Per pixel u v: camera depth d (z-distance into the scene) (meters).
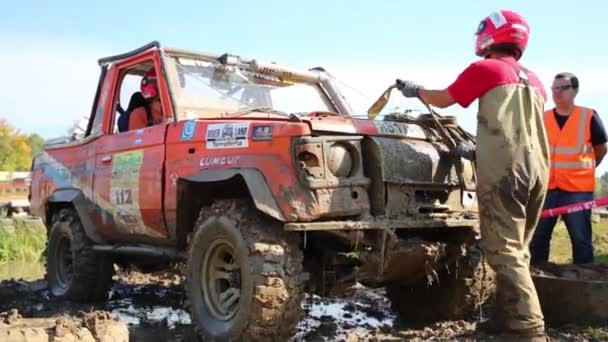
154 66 5.57
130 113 5.82
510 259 3.93
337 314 5.62
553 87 6.12
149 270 6.79
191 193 4.84
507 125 3.97
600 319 4.48
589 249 5.98
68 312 5.79
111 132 5.93
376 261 4.11
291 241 4.09
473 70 4.09
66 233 6.29
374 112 4.84
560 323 4.67
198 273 4.51
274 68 5.90
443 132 4.62
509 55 4.32
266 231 4.11
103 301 6.30
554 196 6.07
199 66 5.51
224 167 4.43
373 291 6.75
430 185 4.39
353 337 4.64
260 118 4.64
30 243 11.29
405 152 4.31
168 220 4.99
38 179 6.86
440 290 4.94
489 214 4.00
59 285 6.53
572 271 5.28
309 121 4.11
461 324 4.76
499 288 3.99
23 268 9.87
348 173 4.15
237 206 4.30
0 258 10.84
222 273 4.46
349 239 4.07
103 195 5.75
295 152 4.04
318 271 4.38
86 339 3.84
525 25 4.32
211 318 4.39
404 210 4.25
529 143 4.00
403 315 5.26
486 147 4.01
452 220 4.36
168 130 5.04
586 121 6.04
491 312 4.80
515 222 3.97
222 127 4.55
